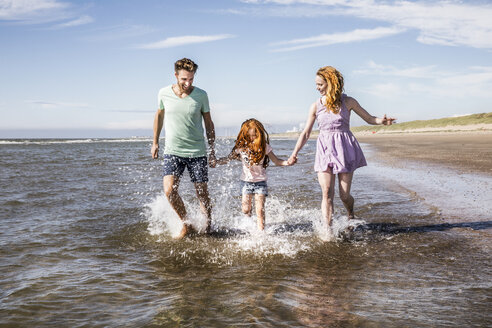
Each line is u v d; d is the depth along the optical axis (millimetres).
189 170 4316
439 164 11281
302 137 4363
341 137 4160
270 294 2586
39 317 2275
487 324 2109
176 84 4199
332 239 4016
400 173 9461
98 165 13281
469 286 2670
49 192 7078
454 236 3971
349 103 4195
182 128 4148
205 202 4434
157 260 3402
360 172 10023
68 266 3217
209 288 2715
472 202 5605
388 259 3336
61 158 17016
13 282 2832
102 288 2723
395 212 5168
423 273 2963
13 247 3717
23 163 13758
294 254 3545
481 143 23766
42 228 4488
